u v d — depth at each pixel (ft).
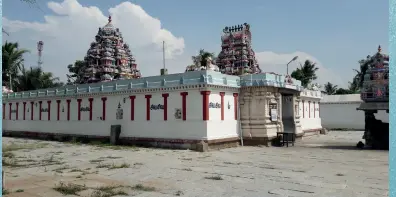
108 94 85.10
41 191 32.37
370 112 72.38
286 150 67.77
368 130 72.59
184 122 69.92
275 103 78.89
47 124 103.81
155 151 66.18
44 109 105.70
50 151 67.92
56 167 47.24
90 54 118.01
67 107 97.14
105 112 85.81
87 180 37.73
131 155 60.34
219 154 61.31
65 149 71.61
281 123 80.33
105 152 65.31
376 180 36.86
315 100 118.01
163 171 43.47
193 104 69.00
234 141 75.00
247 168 45.57
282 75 81.35
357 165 47.78
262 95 76.23
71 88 96.63
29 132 110.32
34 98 109.50
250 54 110.93
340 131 132.77
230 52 110.22
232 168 45.62
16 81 152.25
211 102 68.85
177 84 70.79
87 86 91.81
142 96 77.77
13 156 59.93
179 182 36.45
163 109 73.67
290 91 85.51
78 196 30.40
